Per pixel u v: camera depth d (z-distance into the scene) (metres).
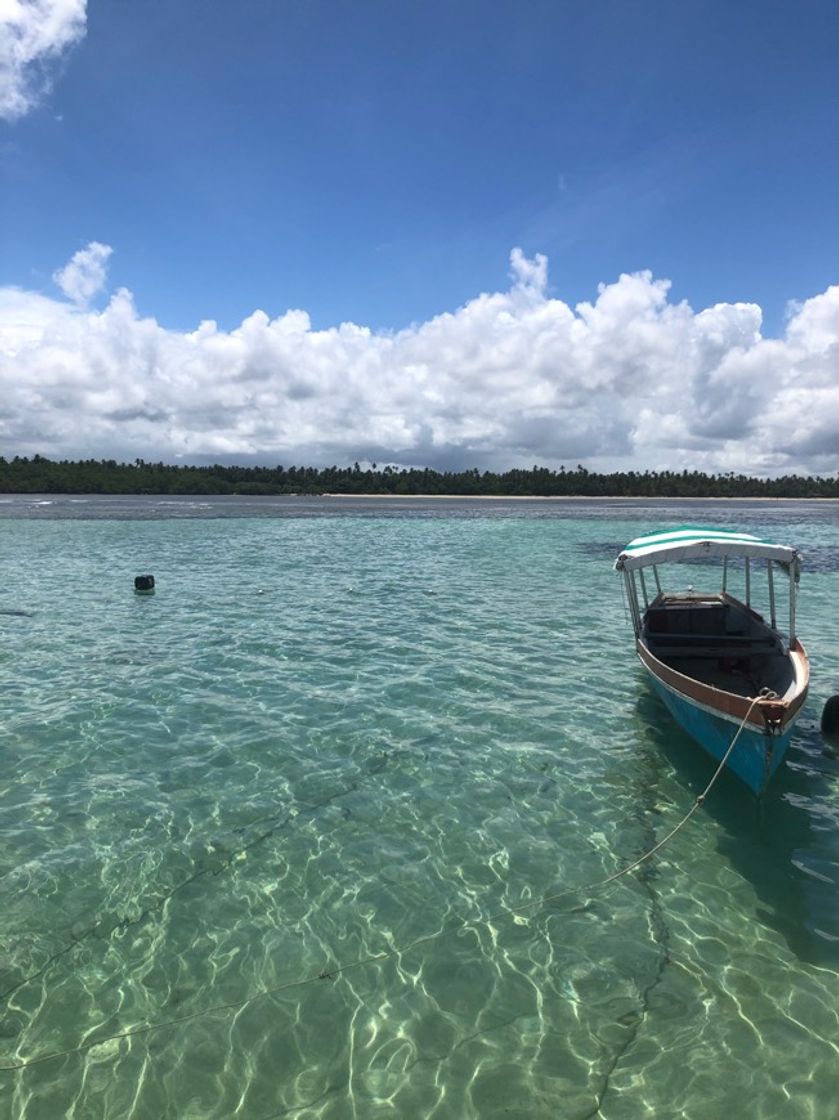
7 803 9.76
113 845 8.80
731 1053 5.82
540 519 71.81
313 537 49.59
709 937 7.24
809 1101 5.39
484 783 10.51
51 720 12.70
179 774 10.68
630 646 18.17
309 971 6.79
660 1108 5.35
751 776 9.59
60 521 59.66
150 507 86.06
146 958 6.94
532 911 7.67
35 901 7.71
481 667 16.09
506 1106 5.39
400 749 11.63
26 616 21.23
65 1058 5.82
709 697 10.26
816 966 6.81
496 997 6.46
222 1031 6.10
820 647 18.22
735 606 14.82
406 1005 6.38
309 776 10.67
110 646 17.72
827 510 104.00
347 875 8.28
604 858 8.66
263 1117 5.31
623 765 11.12
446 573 31.52
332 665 16.16
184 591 25.88
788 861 8.59
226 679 15.08
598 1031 6.07
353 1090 5.54
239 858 8.58
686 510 97.06
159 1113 5.34
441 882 8.17
